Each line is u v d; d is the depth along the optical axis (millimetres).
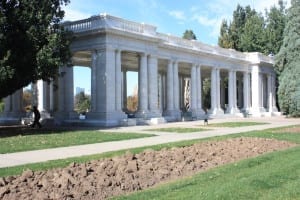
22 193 11508
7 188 11805
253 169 14859
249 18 98188
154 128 38656
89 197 11445
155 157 17750
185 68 69375
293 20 67250
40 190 11852
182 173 14891
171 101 56781
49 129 37875
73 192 11750
